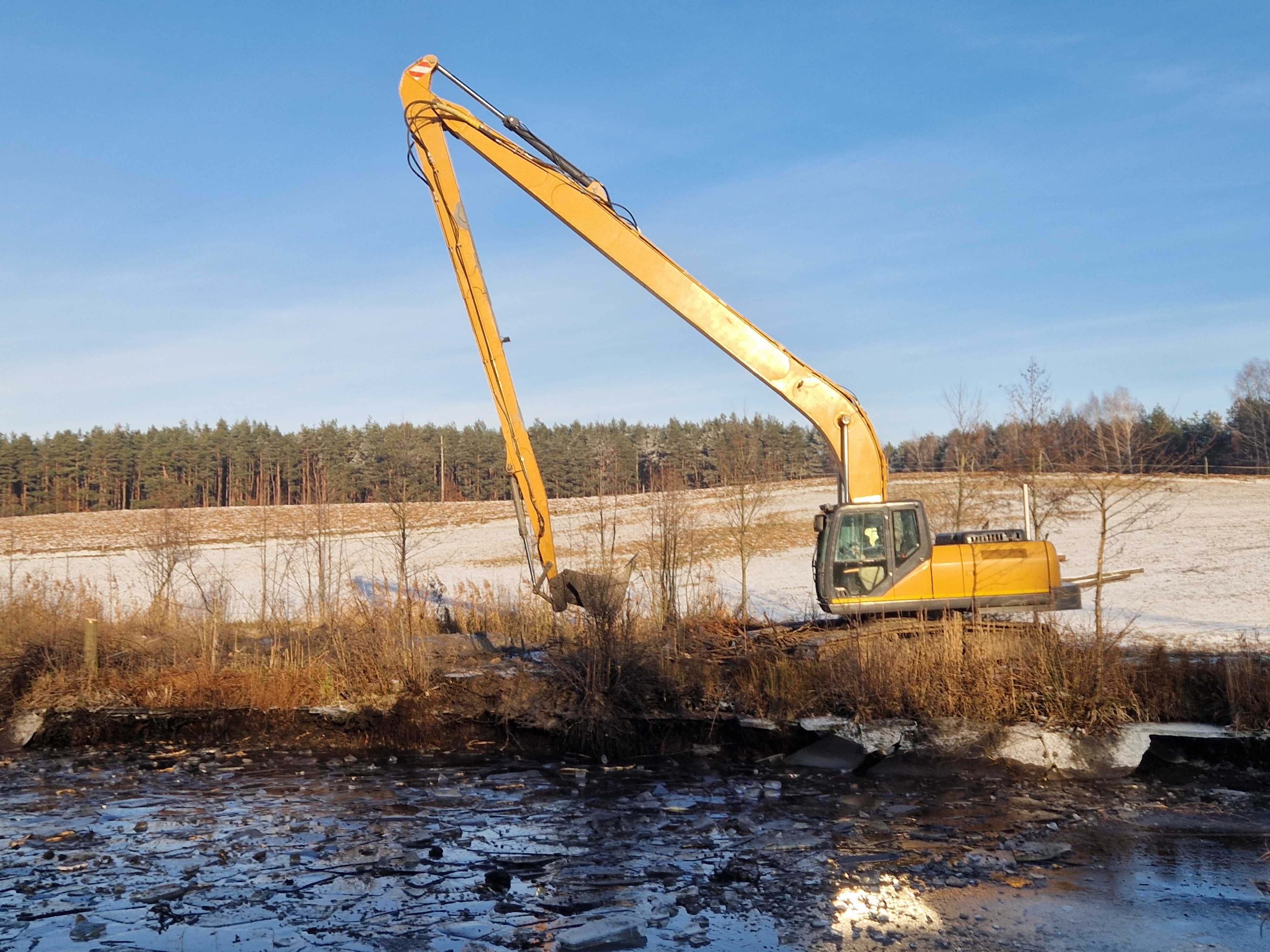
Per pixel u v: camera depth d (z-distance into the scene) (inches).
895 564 597.0
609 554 1428.4
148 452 3292.3
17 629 735.7
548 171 607.8
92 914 340.2
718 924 328.5
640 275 611.2
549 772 546.0
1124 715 537.0
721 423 3216.0
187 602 1018.7
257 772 549.6
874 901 347.9
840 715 568.1
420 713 624.4
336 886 366.0
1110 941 314.0
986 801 474.9
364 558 1603.1
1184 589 1078.4
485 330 597.9
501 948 309.6
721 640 699.4
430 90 605.9
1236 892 355.9
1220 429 3019.2
